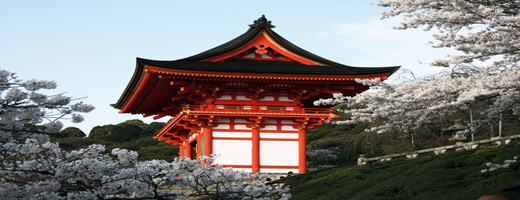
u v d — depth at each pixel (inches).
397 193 1224.8
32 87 613.0
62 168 629.9
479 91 746.2
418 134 1953.7
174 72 1692.9
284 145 1820.9
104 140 3607.3
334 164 2322.8
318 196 1391.5
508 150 1275.8
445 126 1930.4
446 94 809.5
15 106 619.8
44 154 655.8
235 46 1790.1
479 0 768.3
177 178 681.0
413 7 805.2
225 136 1797.5
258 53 1822.1
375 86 892.6
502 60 799.1
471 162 1269.7
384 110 853.8
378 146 2255.2
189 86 1774.1
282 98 1829.5
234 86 1786.4
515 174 1103.6
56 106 631.8
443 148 1504.7
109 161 652.1
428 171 1280.8
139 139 3604.8
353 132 2903.5
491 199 387.9
